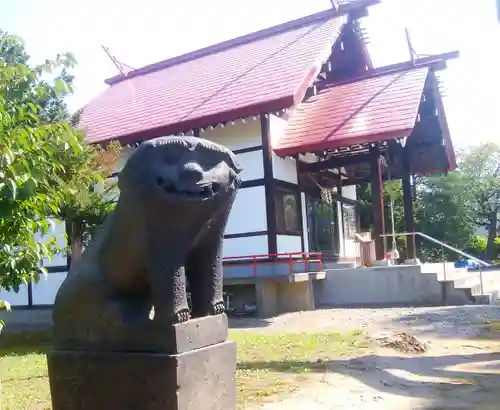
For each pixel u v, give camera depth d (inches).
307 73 608.4
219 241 156.9
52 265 676.7
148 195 138.5
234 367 160.7
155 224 141.1
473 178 1450.5
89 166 430.0
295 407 206.5
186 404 141.7
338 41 741.9
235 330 467.8
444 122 689.6
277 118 627.8
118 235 149.4
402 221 1116.5
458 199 1332.4
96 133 705.0
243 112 575.2
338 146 573.6
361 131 574.9
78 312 159.3
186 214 140.6
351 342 362.9
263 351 339.9
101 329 154.5
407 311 495.5
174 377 139.8
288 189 619.8
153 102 751.1
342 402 214.2
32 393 257.6
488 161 1496.1
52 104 516.4
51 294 677.3
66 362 159.3
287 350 341.7
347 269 584.7
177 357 140.4
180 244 144.6
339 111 641.0
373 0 729.0
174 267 144.0
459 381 249.8
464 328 402.6
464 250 1412.4
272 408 205.0
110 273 153.7
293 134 619.8
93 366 153.6
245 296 576.1
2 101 171.9
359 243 637.3
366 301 572.4
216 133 619.2
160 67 923.4
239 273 578.2
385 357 305.4
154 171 139.1
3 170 162.6
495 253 1488.7
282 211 611.5
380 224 603.8
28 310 687.1
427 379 254.7
